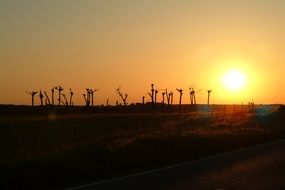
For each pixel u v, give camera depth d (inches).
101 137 1585.9
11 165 662.5
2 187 587.8
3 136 2098.9
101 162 786.2
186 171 754.2
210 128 1843.0
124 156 838.5
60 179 662.5
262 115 3053.6
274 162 888.9
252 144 1316.4
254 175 713.0
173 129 1764.3
